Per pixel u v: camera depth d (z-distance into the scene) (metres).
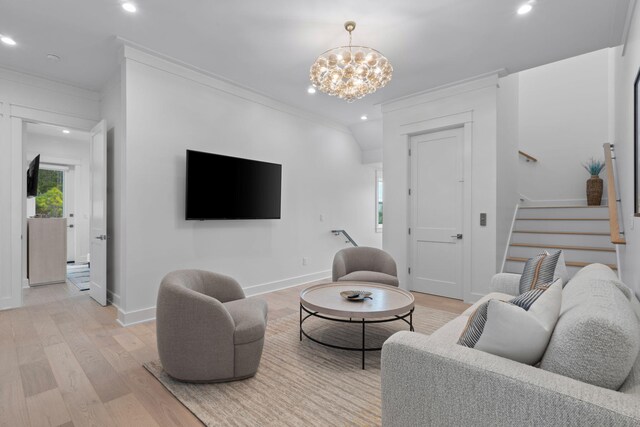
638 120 2.24
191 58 3.39
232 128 4.06
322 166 5.40
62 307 3.68
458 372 1.09
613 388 0.97
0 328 3.04
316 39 3.02
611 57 4.97
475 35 2.94
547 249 4.05
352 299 2.61
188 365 2.04
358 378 2.17
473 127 3.90
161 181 3.40
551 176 5.57
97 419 1.74
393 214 4.63
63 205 6.86
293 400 1.92
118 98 3.59
